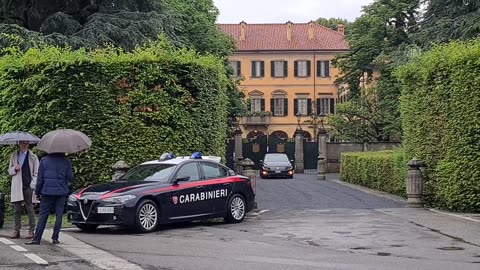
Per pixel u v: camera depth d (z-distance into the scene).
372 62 44.06
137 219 13.81
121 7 29.16
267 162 41.44
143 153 18.09
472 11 33.81
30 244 12.23
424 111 19.55
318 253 11.05
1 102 18.36
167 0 37.06
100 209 13.63
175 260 10.34
